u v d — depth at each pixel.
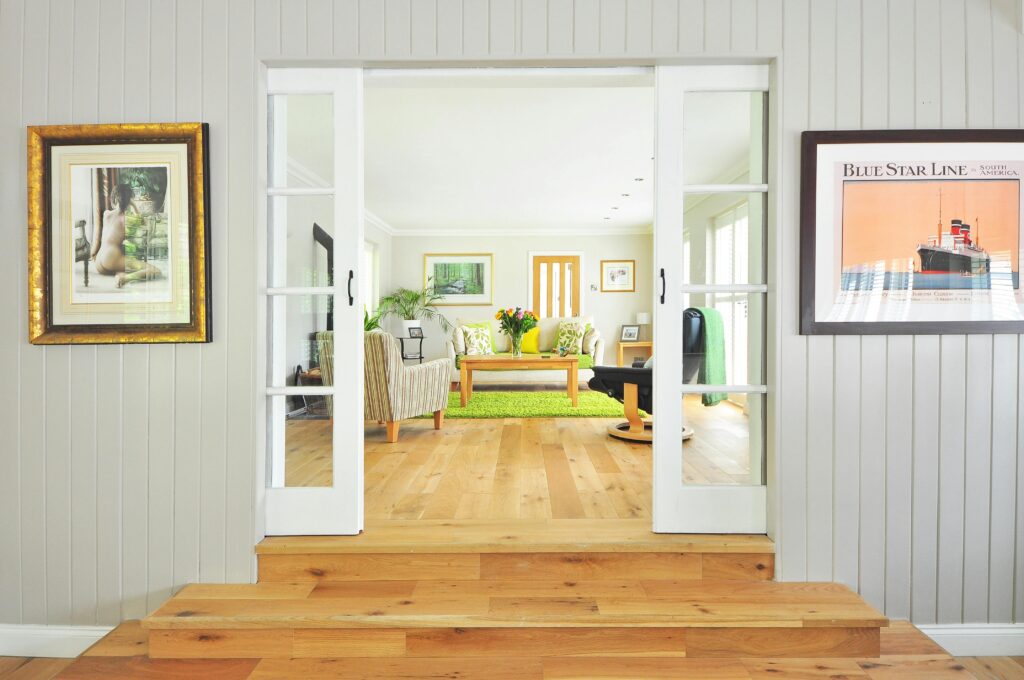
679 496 2.22
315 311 2.23
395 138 4.71
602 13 2.12
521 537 2.18
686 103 2.20
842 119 2.11
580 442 4.10
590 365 7.41
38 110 2.15
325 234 2.23
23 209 2.17
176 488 2.16
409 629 1.87
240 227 2.14
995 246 2.11
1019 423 2.15
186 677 1.80
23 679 2.04
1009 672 2.04
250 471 2.15
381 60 2.13
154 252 2.14
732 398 2.22
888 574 2.14
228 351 2.15
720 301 2.22
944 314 2.11
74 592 2.18
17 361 2.17
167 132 2.11
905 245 2.11
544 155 5.18
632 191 6.58
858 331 2.11
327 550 2.13
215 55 2.14
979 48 2.12
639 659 1.85
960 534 2.14
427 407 4.46
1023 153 2.09
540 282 9.12
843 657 1.87
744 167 2.21
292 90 2.21
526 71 2.22
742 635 1.87
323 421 2.23
